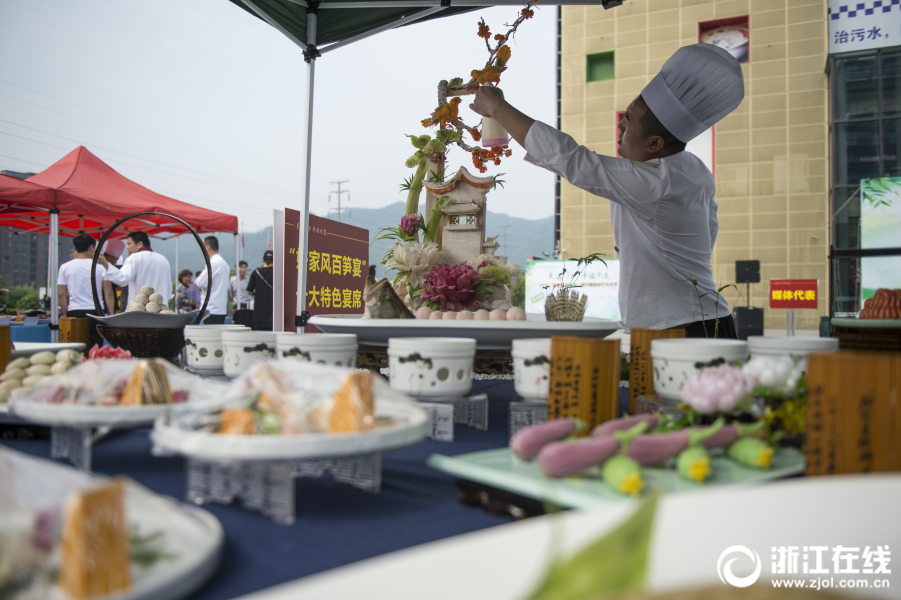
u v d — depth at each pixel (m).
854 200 13.15
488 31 1.54
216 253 5.21
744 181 14.56
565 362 0.65
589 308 10.32
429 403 0.76
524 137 1.48
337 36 2.17
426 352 0.74
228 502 0.50
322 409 0.51
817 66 13.88
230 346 0.88
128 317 1.17
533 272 11.00
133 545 0.33
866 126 13.11
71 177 4.70
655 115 1.54
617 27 15.09
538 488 0.42
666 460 0.48
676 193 1.51
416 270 1.45
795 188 14.21
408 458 0.65
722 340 0.73
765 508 0.30
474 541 0.26
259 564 0.37
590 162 1.47
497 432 0.81
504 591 0.23
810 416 0.45
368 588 0.22
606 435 0.49
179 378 0.67
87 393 0.63
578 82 15.44
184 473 0.60
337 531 0.43
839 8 13.32
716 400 0.54
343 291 2.41
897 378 0.42
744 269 11.34
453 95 1.61
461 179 1.58
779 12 14.03
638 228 1.65
